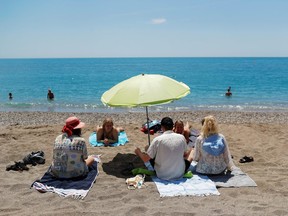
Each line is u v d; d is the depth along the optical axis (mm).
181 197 5750
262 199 5629
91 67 118938
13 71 84188
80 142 6445
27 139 10203
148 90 6664
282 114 18453
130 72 81812
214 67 108125
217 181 6449
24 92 32406
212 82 44125
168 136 6543
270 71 76250
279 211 5113
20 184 6324
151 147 6562
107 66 130000
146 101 6469
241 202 5508
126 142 9742
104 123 9539
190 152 7199
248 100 25688
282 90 32594
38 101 25734
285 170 7145
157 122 11141
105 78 57031
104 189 6152
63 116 18016
